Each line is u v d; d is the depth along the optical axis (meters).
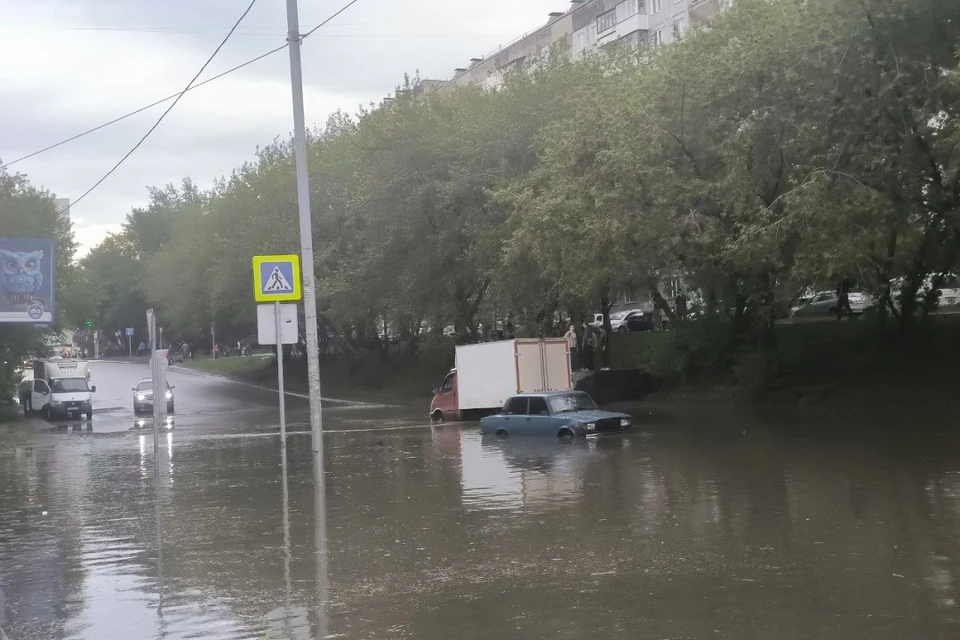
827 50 20.58
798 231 22.22
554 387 28.73
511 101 35.31
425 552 9.53
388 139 39.06
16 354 43.56
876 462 14.63
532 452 19.02
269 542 10.47
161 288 80.62
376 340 55.06
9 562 10.09
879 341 28.50
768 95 22.67
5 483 18.41
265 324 20.34
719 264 26.11
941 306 36.91
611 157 24.36
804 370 28.95
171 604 7.91
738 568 8.23
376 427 29.61
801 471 14.08
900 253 24.89
